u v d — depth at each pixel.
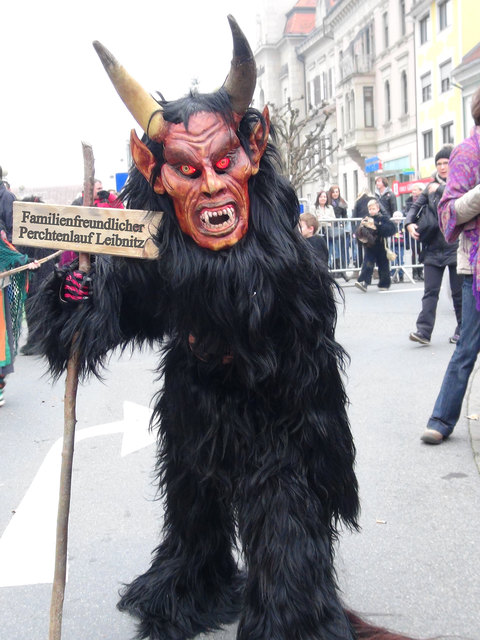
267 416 2.24
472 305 4.47
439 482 4.18
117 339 2.29
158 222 2.15
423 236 7.70
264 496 2.24
